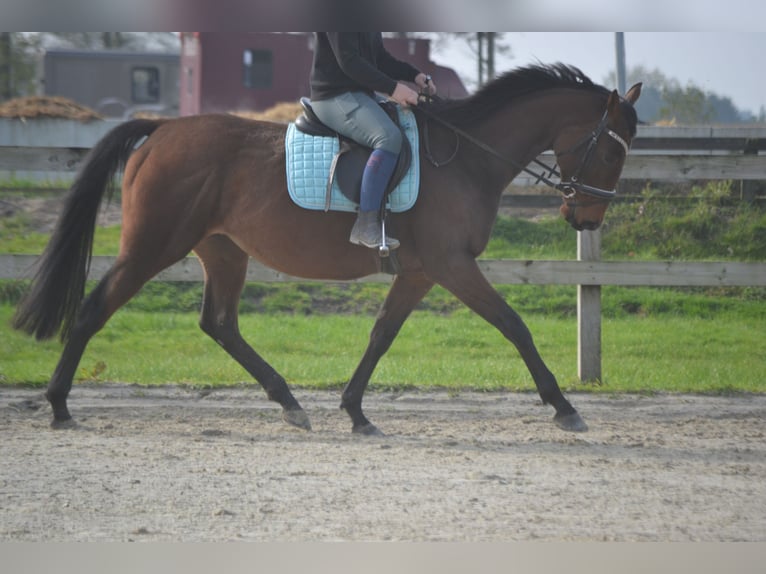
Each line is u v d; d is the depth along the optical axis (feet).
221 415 35.22
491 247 69.62
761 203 73.46
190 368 44.11
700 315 62.69
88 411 35.40
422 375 43.01
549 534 21.59
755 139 73.26
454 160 31.42
